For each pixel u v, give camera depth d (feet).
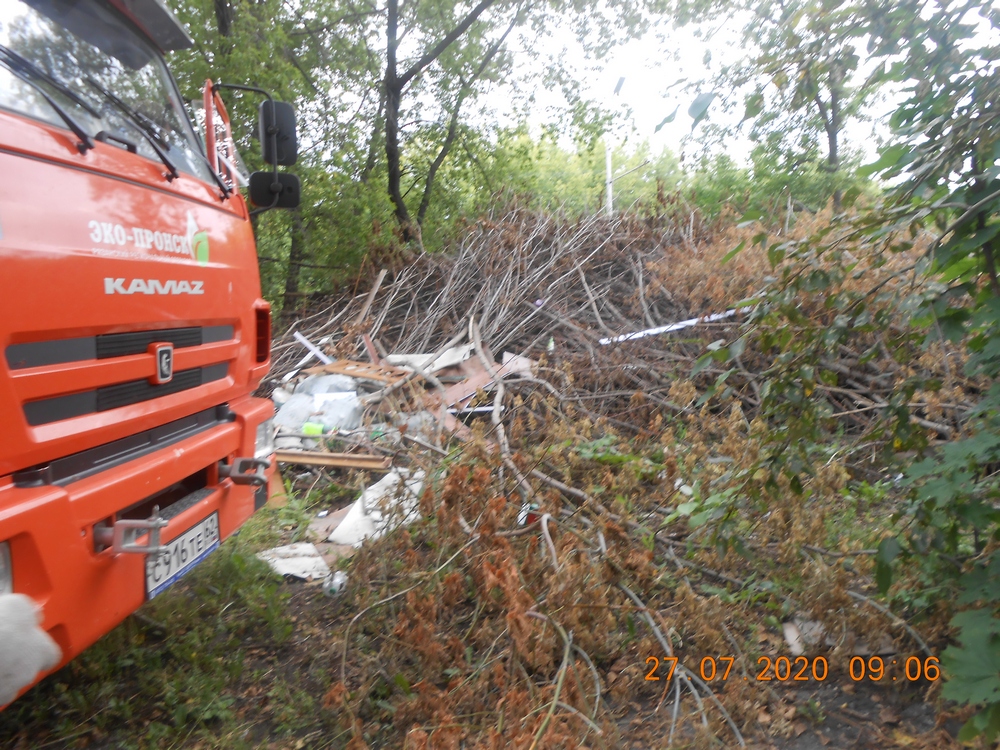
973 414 9.04
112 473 8.86
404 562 13.30
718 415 21.56
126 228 9.14
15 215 7.46
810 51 8.22
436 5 49.26
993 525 10.50
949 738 9.34
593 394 22.43
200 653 11.53
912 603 11.57
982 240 8.32
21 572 7.48
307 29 47.39
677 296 26.91
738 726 10.00
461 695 9.98
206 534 11.03
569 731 8.70
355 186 38.52
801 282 9.97
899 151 9.04
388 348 28.60
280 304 34.94
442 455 17.66
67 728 9.87
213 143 13.00
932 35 8.22
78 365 8.30
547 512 13.55
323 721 10.19
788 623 12.28
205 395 11.17
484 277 30.42
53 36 9.80
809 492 13.80
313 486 18.34
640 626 11.94
